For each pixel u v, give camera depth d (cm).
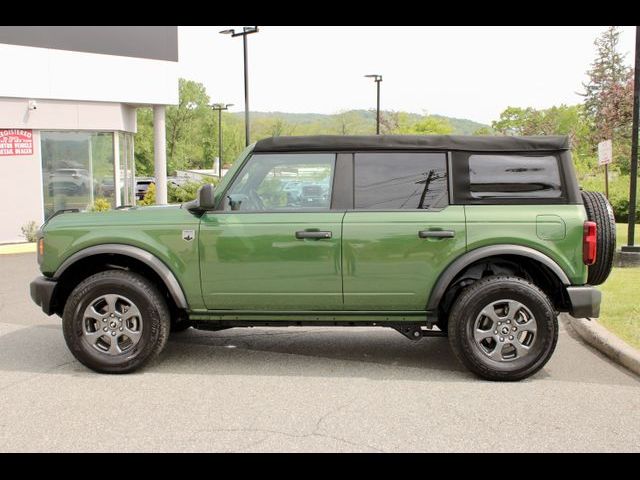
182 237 554
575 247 531
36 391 514
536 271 568
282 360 605
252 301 558
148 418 455
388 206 550
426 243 538
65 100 1638
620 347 598
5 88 1531
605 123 2712
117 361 552
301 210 553
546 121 5844
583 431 431
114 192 1777
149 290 554
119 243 560
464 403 485
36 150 1600
